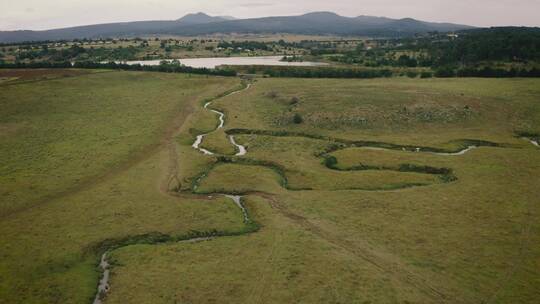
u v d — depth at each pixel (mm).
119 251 38562
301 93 100750
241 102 97375
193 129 77688
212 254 37844
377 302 31000
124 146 67688
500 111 84625
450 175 56344
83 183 53844
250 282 33656
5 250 38312
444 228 41562
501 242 38875
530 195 48906
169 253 38156
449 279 33594
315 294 32000
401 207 46375
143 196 49812
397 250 37781
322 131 75938
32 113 87500
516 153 63875
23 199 48750
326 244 38938
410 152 65250
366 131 75625
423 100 88938
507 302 30938
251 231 42500
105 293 32875
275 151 65750
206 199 49781
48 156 62875
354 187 52719
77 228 42281
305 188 52969
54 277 34844
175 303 31453
